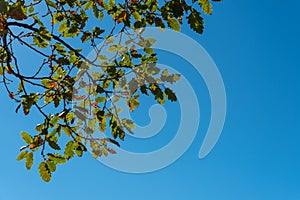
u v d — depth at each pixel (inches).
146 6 162.9
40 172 157.9
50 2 175.9
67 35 177.8
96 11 175.5
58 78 188.9
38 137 161.0
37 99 174.7
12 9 133.3
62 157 160.9
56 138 168.2
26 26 161.5
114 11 170.2
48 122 166.4
